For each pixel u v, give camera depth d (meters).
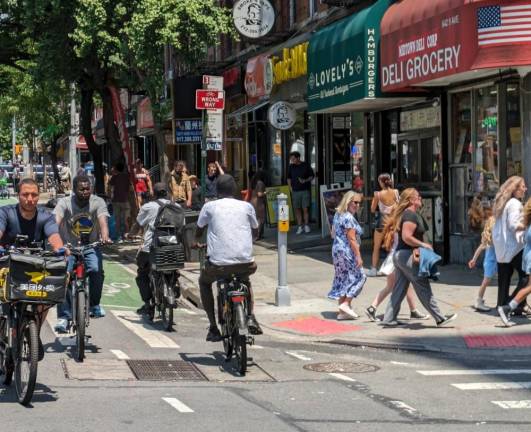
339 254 16.41
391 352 14.13
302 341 15.12
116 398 10.41
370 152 27.98
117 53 28.86
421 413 9.86
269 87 30.73
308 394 10.82
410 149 25.36
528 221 15.61
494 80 20.44
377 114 27.16
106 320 16.56
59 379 11.48
